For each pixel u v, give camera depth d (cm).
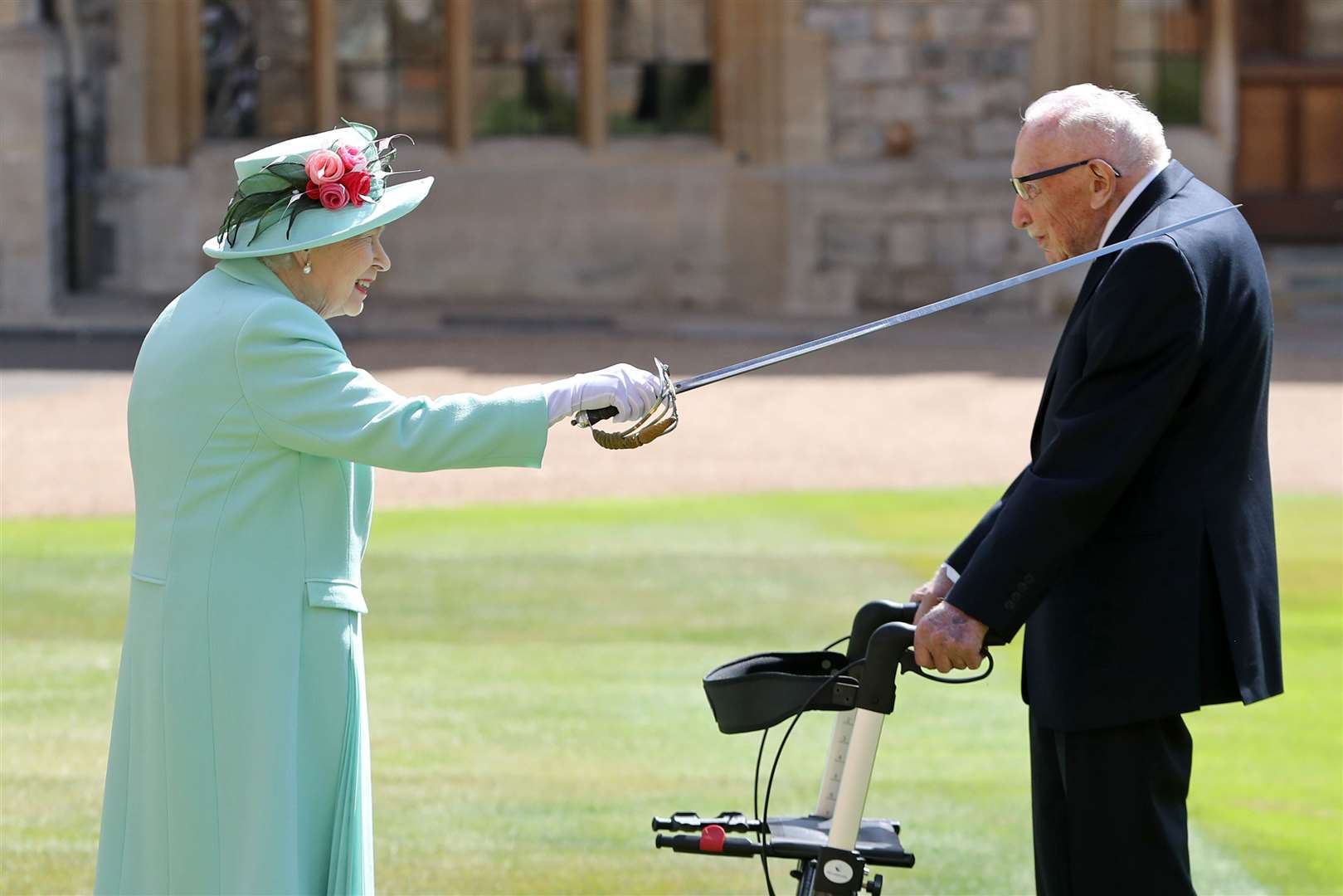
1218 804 1506
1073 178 945
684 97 5903
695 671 1953
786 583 2361
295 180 872
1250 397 927
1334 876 1324
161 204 5791
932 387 4212
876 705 870
